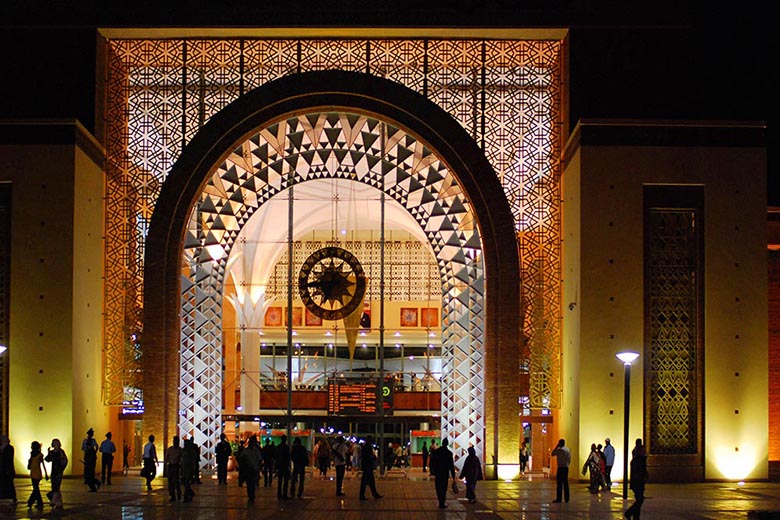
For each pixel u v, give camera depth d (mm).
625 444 17938
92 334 24062
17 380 22734
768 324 23938
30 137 23172
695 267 23156
